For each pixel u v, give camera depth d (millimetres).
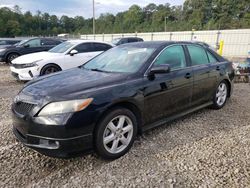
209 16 70375
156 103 3705
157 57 3869
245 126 4289
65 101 2848
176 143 3645
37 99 2947
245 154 3297
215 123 4438
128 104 3387
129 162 3154
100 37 45500
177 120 4574
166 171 2930
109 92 3129
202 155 3281
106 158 3189
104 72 3783
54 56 8086
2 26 73812
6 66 13062
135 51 4125
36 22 91875
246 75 8242
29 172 2961
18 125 3090
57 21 100625
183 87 4121
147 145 3588
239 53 28250
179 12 83000
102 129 3059
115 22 94812
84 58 8570
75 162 3180
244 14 63969
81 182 2756
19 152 3400
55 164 3133
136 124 3480
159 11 86062
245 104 5648
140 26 86000
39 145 2889
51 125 2779
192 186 2652
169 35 35000
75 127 2826
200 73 4484
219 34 29438
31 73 7715
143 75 3588
